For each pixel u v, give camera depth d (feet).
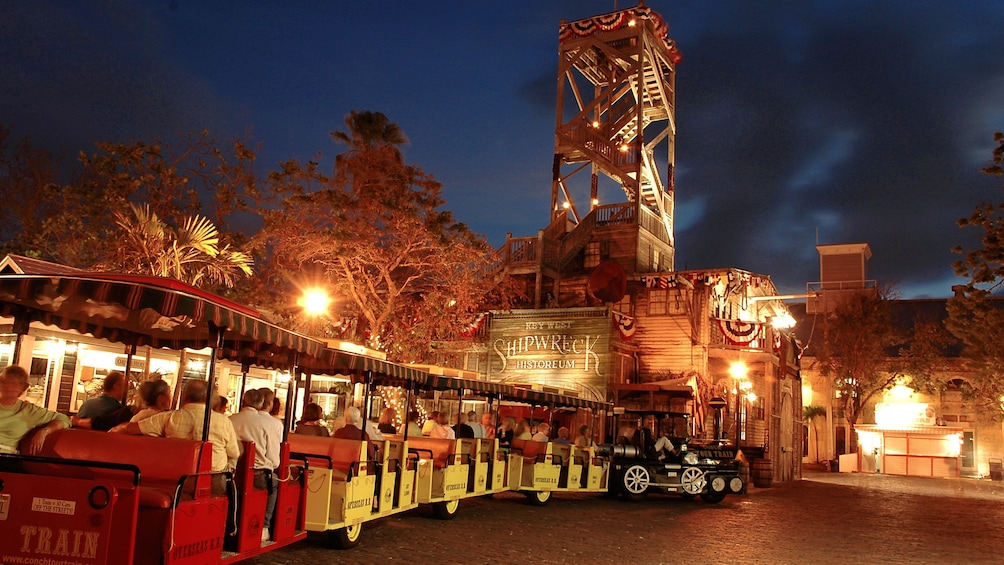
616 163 112.78
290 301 72.59
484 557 33.06
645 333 101.24
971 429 144.05
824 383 149.89
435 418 52.34
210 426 24.17
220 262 58.59
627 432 75.92
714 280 98.37
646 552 36.63
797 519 54.34
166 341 34.40
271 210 69.62
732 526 48.57
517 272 105.91
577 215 116.98
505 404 90.27
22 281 21.74
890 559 38.14
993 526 55.83
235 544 25.23
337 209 68.64
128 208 65.36
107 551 19.57
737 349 95.20
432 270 74.90
